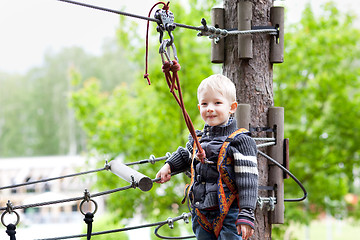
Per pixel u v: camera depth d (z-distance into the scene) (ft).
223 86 8.73
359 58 38.58
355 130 35.09
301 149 34.40
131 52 35.27
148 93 35.88
